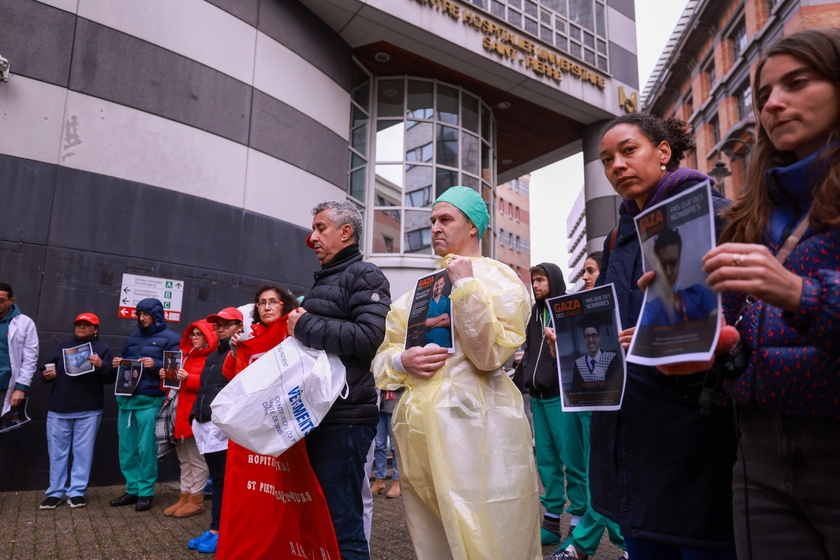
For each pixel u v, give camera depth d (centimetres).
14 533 445
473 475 218
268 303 372
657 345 132
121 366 559
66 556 389
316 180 892
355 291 272
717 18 2236
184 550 408
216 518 414
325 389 253
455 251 264
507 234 5375
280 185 834
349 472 260
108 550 406
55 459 552
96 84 683
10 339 557
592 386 182
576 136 1462
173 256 714
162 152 721
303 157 875
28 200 630
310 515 255
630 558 179
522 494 223
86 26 684
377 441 658
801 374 118
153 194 709
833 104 127
